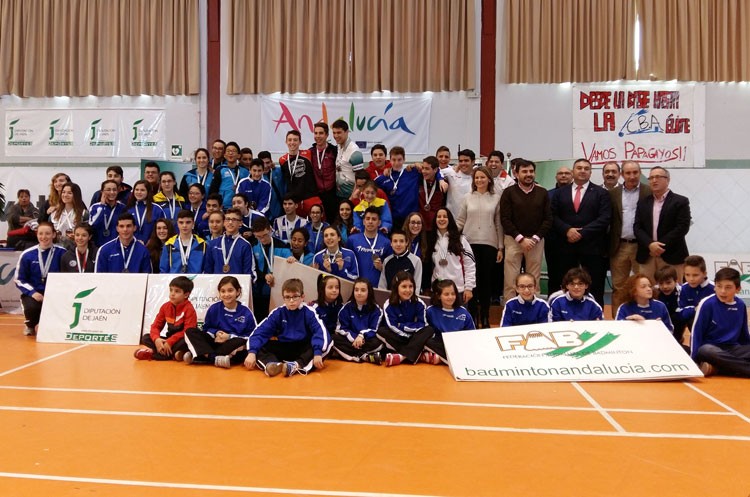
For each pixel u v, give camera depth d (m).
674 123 10.24
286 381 4.63
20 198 9.99
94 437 3.26
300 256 6.48
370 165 7.37
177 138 10.92
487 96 10.47
